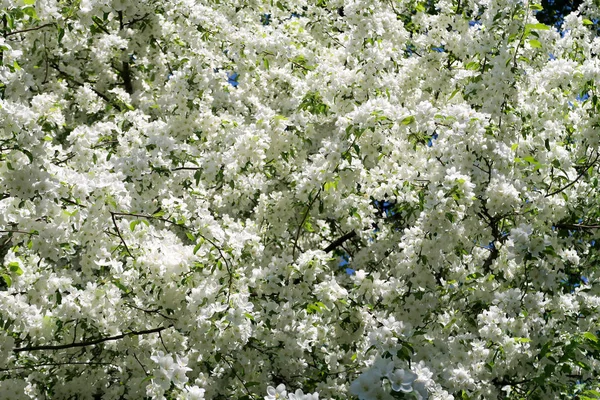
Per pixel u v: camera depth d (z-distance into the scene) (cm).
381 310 528
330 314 502
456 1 686
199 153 545
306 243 657
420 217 472
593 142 555
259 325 509
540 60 601
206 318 433
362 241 635
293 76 695
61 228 415
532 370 539
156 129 515
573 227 576
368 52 564
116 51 730
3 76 395
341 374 518
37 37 614
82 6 554
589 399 502
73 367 509
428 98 658
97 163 472
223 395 523
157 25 679
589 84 544
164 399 395
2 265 432
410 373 294
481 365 485
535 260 515
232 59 712
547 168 566
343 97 574
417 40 675
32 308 428
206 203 550
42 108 417
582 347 533
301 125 558
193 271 457
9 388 453
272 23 860
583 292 595
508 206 491
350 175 501
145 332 450
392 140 512
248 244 523
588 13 697
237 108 639
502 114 537
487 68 548
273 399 314
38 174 377
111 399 500
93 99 655
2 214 396
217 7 771
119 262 458
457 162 482
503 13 521
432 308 513
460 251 538
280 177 622
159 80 719
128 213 433
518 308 497
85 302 466
